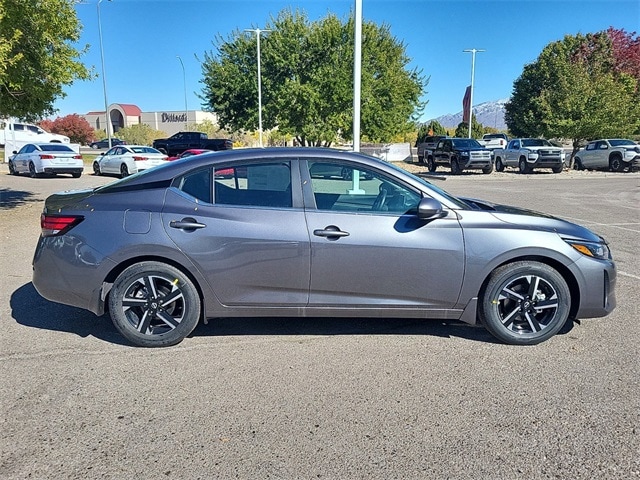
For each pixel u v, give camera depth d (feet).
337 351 13.66
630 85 119.96
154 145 117.39
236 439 9.70
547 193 54.54
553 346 14.02
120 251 13.25
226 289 13.51
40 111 37.01
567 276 13.98
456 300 13.71
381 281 13.47
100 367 12.66
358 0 41.27
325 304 13.62
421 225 13.42
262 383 11.89
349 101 89.61
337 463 9.01
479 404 10.98
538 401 11.10
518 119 142.61
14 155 72.59
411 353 13.56
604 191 57.06
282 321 15.84
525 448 9.45
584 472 8.79
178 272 13.48
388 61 96.99
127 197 13.70
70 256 13.46
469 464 9.00
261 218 13.33
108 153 76.23
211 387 11.68
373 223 13.34
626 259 23.98
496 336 14.08
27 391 11.44
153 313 13.65
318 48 91.81
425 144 109.29
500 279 13.67
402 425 10.19
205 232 13.23
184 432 9.93
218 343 14.16
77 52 35.27
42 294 13.93
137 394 11.35
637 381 12.00
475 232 13.48
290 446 9.49
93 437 9.75
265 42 96.84
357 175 13.67
